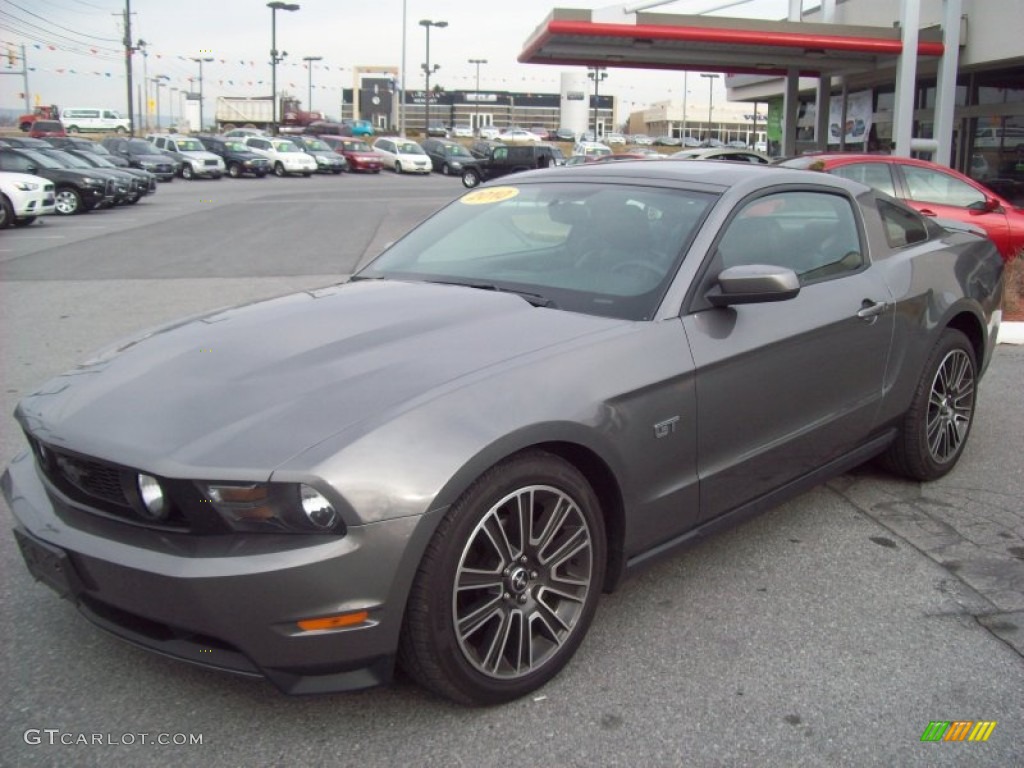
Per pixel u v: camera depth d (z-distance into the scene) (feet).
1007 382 21.35
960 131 59.93
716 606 10.87
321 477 7.49
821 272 12.50
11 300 32.63
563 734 8.45
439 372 8.73
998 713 8.81
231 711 8.78
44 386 10.09
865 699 9.02
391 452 7.77
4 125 297.74
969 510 13.82
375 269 12.98
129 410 8.66
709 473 10.48
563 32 52.60
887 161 30.07
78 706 8.83
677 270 10.61
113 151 127.75
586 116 357.20
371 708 8.84
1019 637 10.20
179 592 7.59
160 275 39.09
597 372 9.23
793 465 11.81
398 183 128.57
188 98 327.26
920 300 13.76
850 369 12.42
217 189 112.37
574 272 11.20
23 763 8.00
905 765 8.06
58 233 58.23
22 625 10.28
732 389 10.55
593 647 9.95
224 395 8.63
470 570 8.31
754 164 13.61
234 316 11.05
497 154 120.16
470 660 8.39
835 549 12.46
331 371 8.87
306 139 161.38
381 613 7.75
